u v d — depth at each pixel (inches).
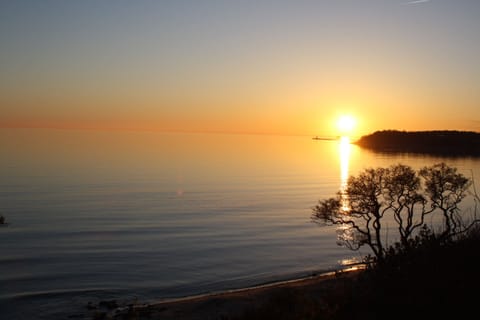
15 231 1625.2
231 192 3186.5
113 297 823.1
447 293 216.5
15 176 3941.9
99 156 7682.1
